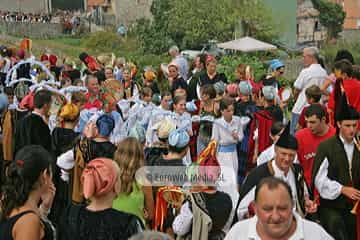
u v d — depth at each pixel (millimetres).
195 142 12102
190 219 7094
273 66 16844
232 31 46812
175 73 15602
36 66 21891
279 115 12406
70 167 9172
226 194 7234
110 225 5758
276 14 47438
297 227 5477
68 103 10484
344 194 8094
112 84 12719
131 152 7375
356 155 8203
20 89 13930
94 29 62750
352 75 11430
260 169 7480
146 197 7434
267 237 5484
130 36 53688
